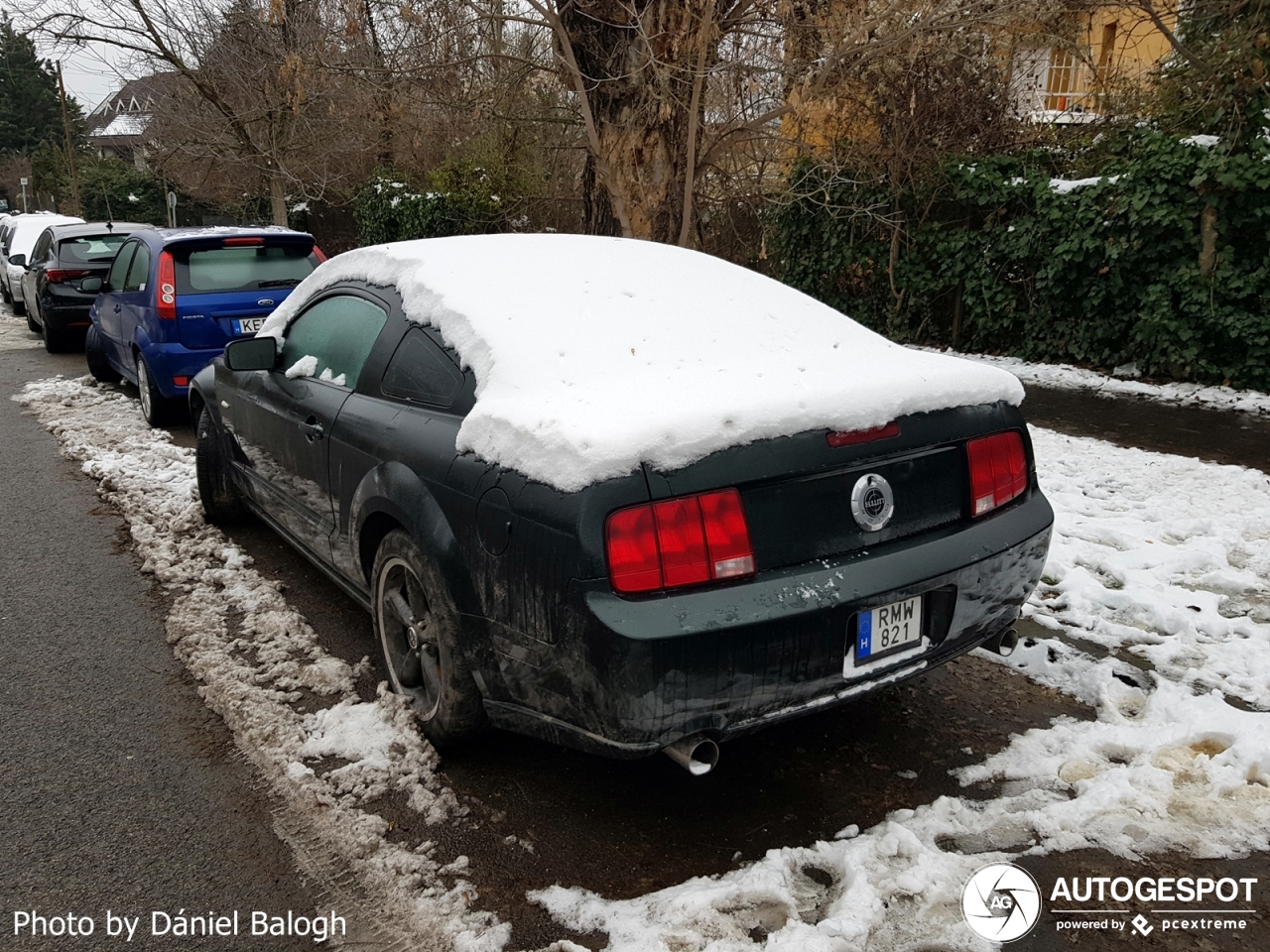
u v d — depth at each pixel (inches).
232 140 737.6
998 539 117.2
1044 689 143.9
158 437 305.6
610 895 101.7
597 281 137.8
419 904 100.2
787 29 323.6
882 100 394.9
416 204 681.0
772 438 102.1
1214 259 324.5
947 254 410.6
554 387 112.8
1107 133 381.1
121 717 139.6
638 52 305.1
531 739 132.7
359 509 136.3
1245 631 157.9
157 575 193.6
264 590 181.9
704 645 96.0
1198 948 93.3
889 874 102.7
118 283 352.8
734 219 455.2
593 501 96.3
